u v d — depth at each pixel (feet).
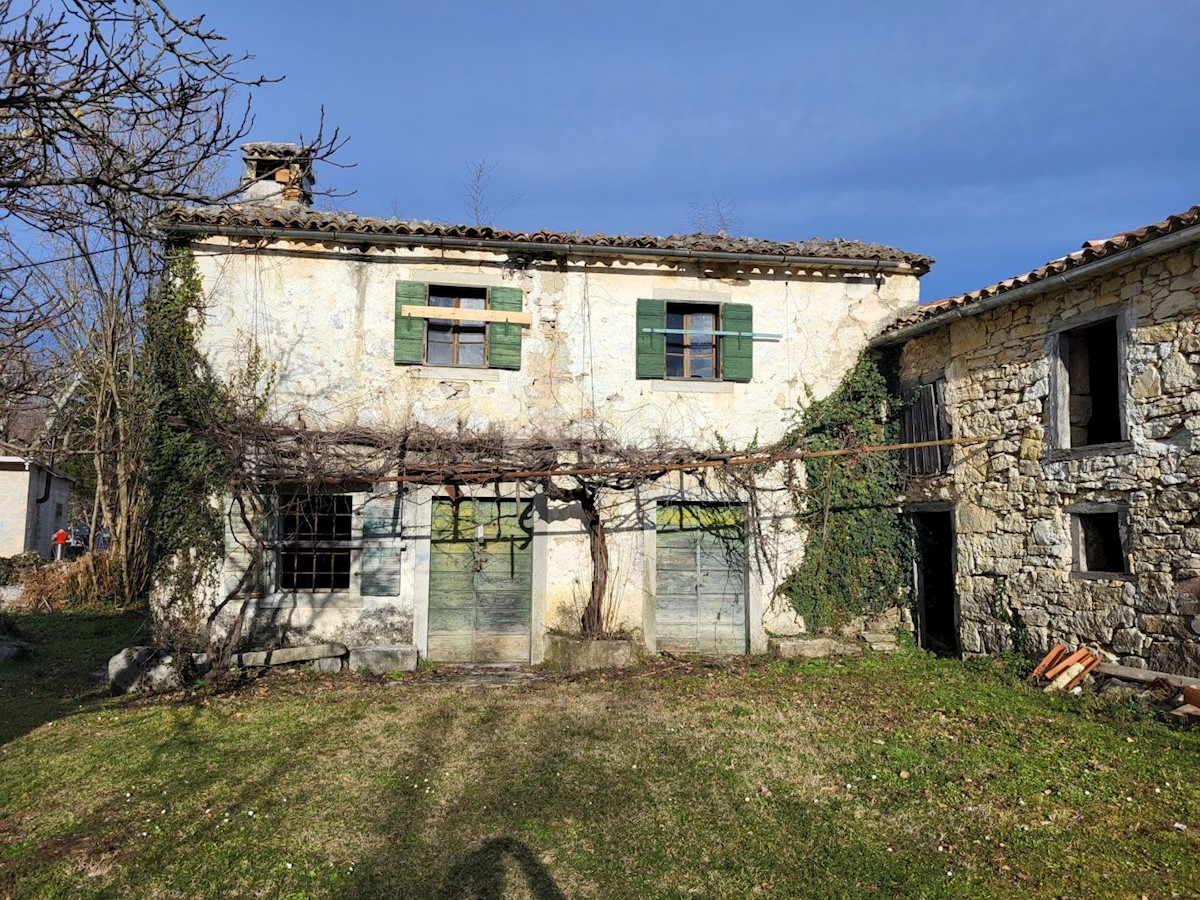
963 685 24.34
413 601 29.66
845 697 23.27
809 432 32.63
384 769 17.08
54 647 31.71
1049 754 17.56
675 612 32.01
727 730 19.85
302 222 29.01
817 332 33.19
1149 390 21.54
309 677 26.40
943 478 29.55
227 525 29.04
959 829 13.73
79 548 74.38
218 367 29.22
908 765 17.02
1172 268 20.99
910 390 31.73
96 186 14.42
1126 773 16.34
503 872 12.31
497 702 22.95
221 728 20.29
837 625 32.37
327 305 30.12
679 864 12.51
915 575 31.04
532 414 30.96
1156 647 21.08
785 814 14.46
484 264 31.19
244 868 12.48
